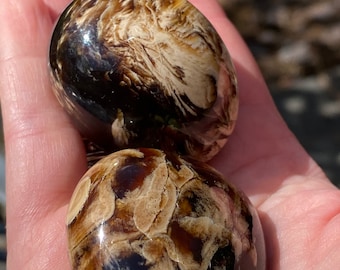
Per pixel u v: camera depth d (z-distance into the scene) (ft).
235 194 0.47
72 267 0.45
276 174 0.58
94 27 0.52
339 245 0.48
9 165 0.54
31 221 0.52
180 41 0.51
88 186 0.46
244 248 0.45
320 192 0.54
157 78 0.50
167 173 0.46
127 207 0.44
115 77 0.51
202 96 0.51
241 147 0.60
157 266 0.43
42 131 0.54
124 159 0.47
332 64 1.07
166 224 0.44
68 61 0.52
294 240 0.50
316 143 0.94
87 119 0.53
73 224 0.46
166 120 0.51
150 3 0.52
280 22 1.15
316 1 1.20
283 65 1.07
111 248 0.44
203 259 0.44
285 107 0.99
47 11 0.60
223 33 0.66
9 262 0.53
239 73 0.64
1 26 0.59
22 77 0.56
